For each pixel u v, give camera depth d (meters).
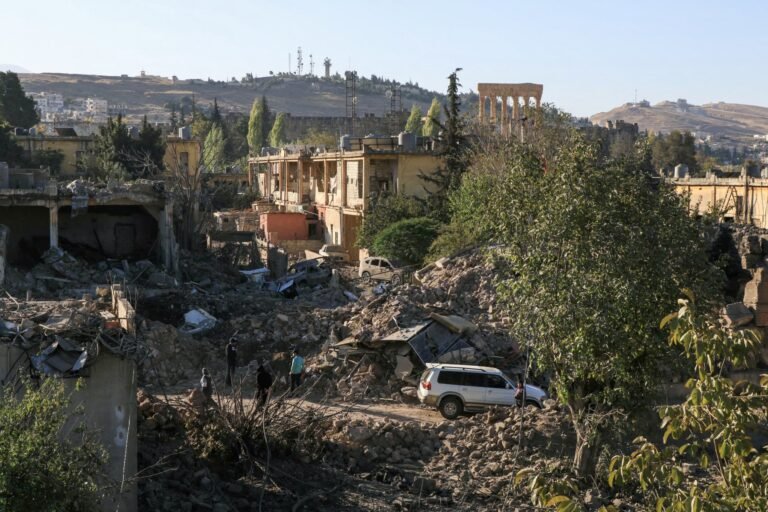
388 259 49.34
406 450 23.55
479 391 26.14
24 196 41.34
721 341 9.87
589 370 20.92
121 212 47.16
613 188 20.62
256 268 52.06
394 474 22.36
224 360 30.09
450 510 20.05
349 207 66.06
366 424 24.02
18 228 45.06
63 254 41.47
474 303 33.41
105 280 40.00
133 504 16.58
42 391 13.60
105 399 16.36
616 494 20.80
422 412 26.70
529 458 22.94
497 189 22.53
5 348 15.99
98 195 42.72
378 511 19.72
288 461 21.58
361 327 30.89
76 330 16.64
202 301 35.91
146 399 22.03
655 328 20.55
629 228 20.30
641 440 10.88
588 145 21.14
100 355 16.31
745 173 53.19
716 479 21.41
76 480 12.78
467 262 36.62
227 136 137.25
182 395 25.34
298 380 27.14
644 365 20.86
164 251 44.50
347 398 27.39
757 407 9.88
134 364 16.55
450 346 28.98
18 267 41.78
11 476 11.97
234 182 99.56
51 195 41.72
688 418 9.95
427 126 126.94
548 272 20.66
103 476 15.53
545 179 21.39
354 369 28.69
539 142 39.59
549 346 21.09
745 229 28.81
